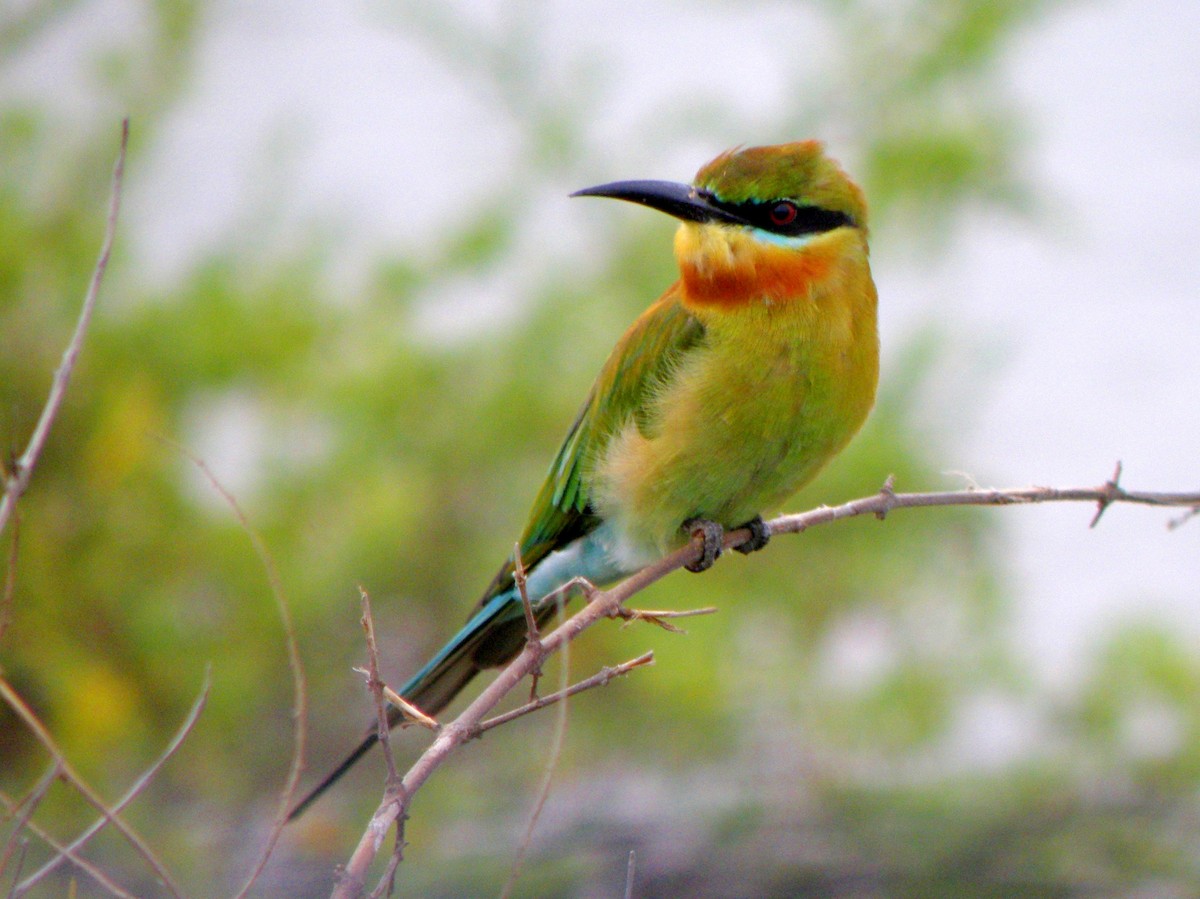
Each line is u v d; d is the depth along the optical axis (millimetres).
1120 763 10898
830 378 7586
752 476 7797
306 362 11828
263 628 11383
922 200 12219
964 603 11648
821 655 11750
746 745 11516
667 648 11336
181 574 11398
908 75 12227
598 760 11430
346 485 11664
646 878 9203
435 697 8016
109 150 11602
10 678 10758
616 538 8180
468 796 10805
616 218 12344
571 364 11883
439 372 11750
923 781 10852
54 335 11203
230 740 11375
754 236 7594
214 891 9312
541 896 9148
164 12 11898
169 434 11320
